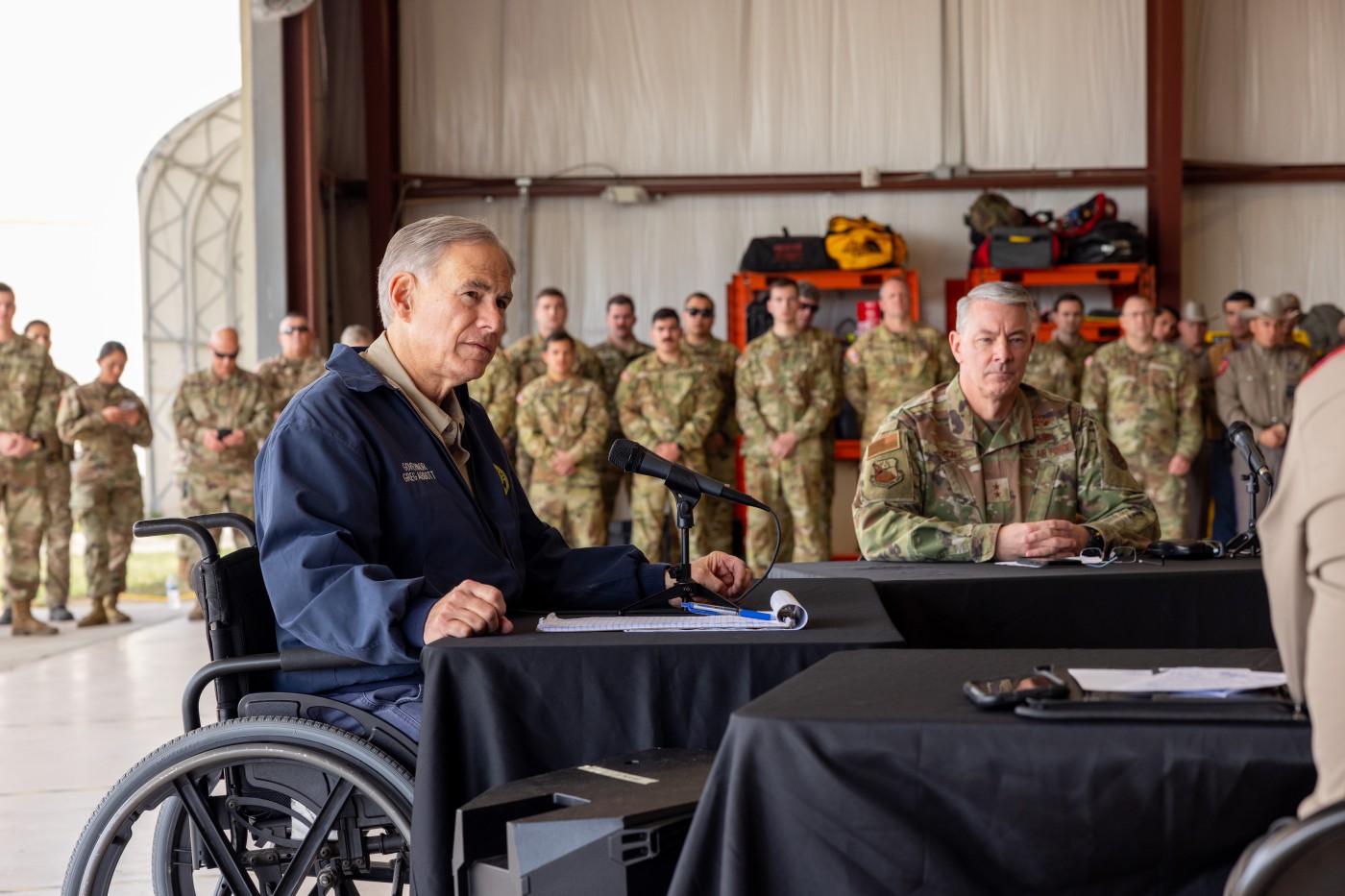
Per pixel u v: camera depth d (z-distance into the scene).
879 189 8.92
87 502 7.18
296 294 7.90
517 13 9.11
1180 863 1.21
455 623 1.77
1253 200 9.02
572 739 1.69
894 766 1.24
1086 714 1.23
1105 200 8.50
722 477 7.60
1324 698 1.08
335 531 1.90
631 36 9.09
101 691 5.27
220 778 2.06
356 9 9.14
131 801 1.87
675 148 9.08
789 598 1.88
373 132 8.82
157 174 14.38
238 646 2.00
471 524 2.12
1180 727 1.20
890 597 2.42
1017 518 2.98
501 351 7.43
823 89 9.00
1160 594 2.45
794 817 1.25
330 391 2.03
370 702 1.93
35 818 3.48
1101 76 8.88
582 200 9.10
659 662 1.69
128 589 9.23
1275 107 9.01
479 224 2.19
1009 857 1.23
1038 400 3.08
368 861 1.95
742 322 8.33
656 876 1.40
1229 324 7.82
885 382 7.30
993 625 2.44
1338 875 1.05
